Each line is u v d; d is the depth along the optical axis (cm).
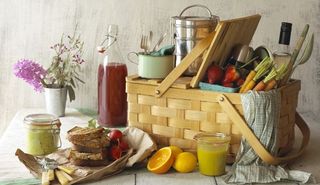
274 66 167
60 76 208
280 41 177
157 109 172
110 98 196
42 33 218
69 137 163
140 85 173
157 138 174
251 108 159
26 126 167
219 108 164
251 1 214
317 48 215
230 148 166
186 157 163
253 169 160
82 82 215
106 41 211
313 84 218
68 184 152
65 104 211
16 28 218
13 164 165
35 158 166
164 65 174
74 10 216
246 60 171
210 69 168
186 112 169
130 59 218
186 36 178
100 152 162
